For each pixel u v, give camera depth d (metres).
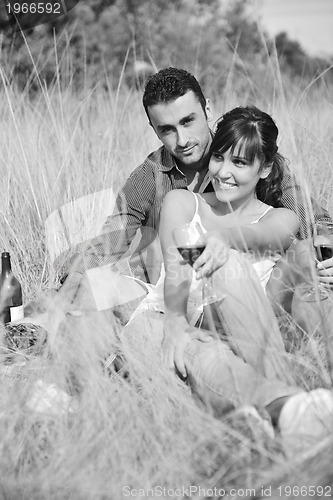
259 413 2.30
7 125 4.94
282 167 3.22
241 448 2.20
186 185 3.42
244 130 2.92
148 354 2.64
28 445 2.29
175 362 2.62
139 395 2.48
